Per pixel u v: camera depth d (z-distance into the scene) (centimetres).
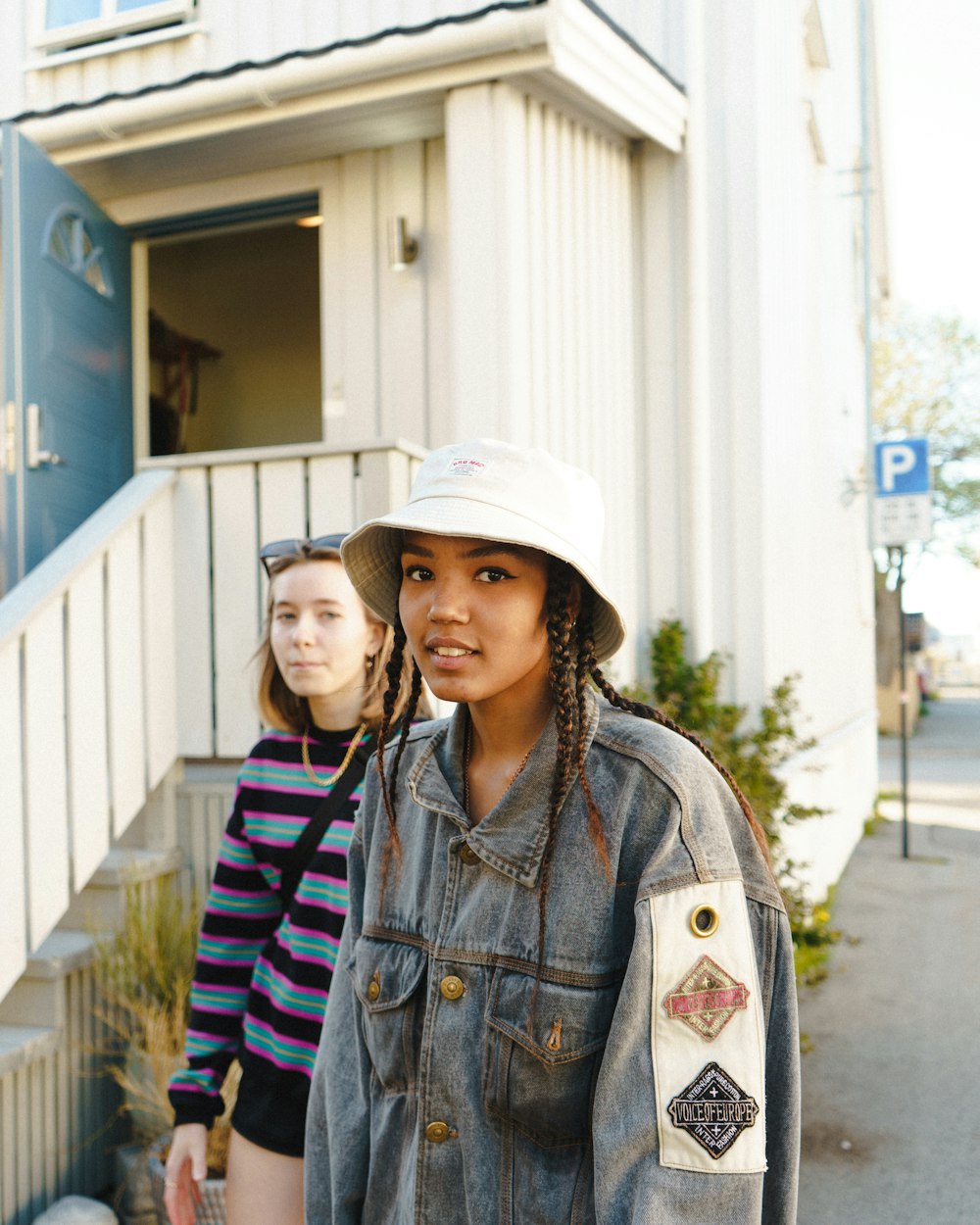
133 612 315
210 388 740
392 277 446
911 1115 350
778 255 565
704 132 486
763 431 498
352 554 113
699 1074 91
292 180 463
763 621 491
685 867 95
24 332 400
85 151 441
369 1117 117
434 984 105
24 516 397
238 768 359
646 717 111
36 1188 285
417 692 118
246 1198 164
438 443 438
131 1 478
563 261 419
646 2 472
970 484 2583
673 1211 88
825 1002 460
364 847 127
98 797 297
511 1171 100
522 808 102
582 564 98
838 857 718
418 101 398
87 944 297
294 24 448
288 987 167
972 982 482
